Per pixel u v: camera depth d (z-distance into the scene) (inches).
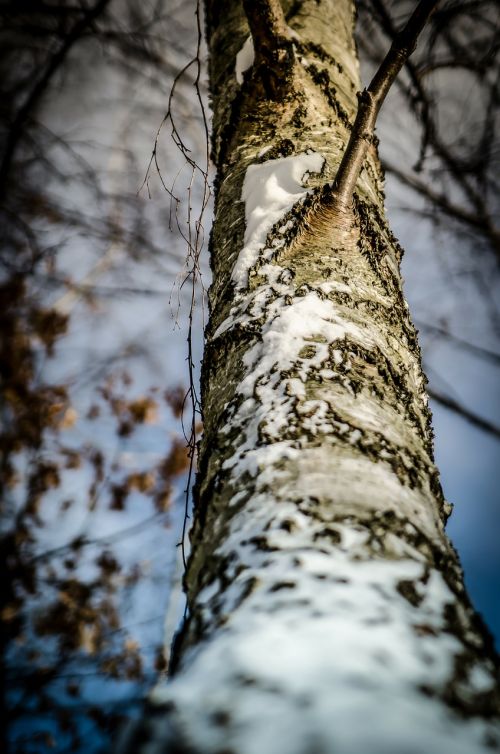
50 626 195.9
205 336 58.4
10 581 196.7
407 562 29.2
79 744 177.3
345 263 56.2
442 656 23.5
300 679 20.5
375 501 32.7
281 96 80.1
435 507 37.9
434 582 28.6
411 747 16.8
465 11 200.5
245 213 64.9
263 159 71.2
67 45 194.5
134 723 20.1
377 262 60.4
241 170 72.6
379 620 24.5
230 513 34.3
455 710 20.6
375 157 82.8
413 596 27.1
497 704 21.9
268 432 38.3
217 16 117.7
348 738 17.1
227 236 64.8
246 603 26.5
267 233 58.8
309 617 24.4
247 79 84.6
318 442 36.9
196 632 27.7
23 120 206.7
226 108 86.6
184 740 18.2
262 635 23.4
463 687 22.1
